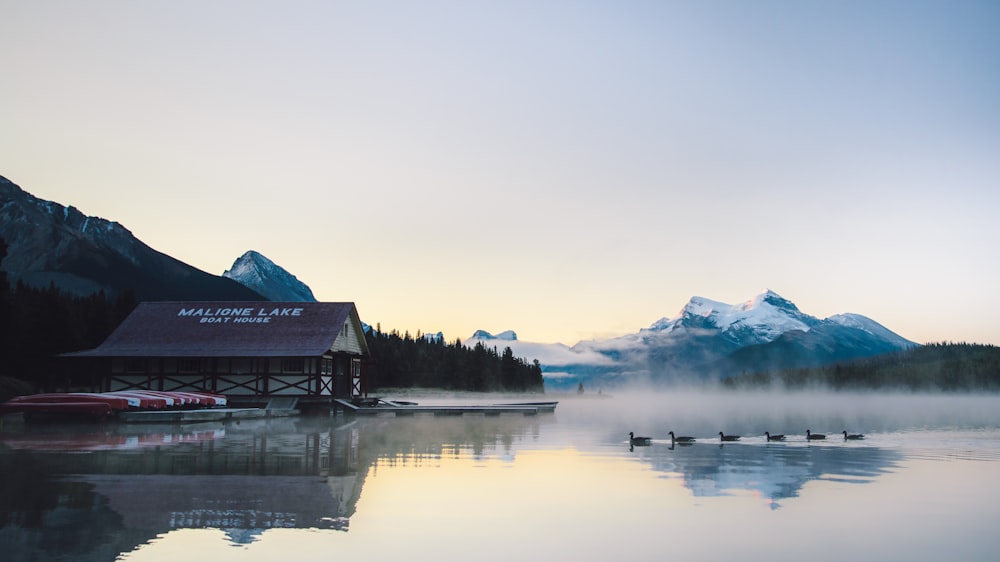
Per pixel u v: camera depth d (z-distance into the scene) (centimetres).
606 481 2239
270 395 5847
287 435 3697
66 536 1484
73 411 4369
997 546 1498
